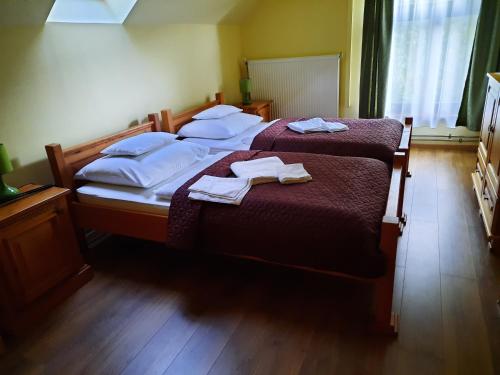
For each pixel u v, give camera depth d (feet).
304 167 7.82
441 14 12.47
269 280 7.41
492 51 12.07
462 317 6.12
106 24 9.00
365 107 14.21
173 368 5.49
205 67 13.12
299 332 6.02
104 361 5.69
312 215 5.87
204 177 7.44
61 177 7.84
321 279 7.34
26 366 5.69
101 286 7.53
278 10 14.28
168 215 7.11
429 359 5.37
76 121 8.57
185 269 7.95
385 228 5.30
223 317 6.46
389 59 13.39
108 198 7.78
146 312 6.71
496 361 5.28
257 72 15.21
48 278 6.87
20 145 7.49
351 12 13.32
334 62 13.89
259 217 6.19
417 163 13.05
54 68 7.93
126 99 9.87
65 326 6.47
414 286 6.91
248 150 9.66
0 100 7.05
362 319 6.22
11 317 6.23
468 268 7.36
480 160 10.09
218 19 13.11
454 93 13.20
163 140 9.08
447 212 9.61
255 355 5.62
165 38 10.97
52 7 7.36
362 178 7.07
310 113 15.02
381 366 5.30
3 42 6.97
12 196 6.57
